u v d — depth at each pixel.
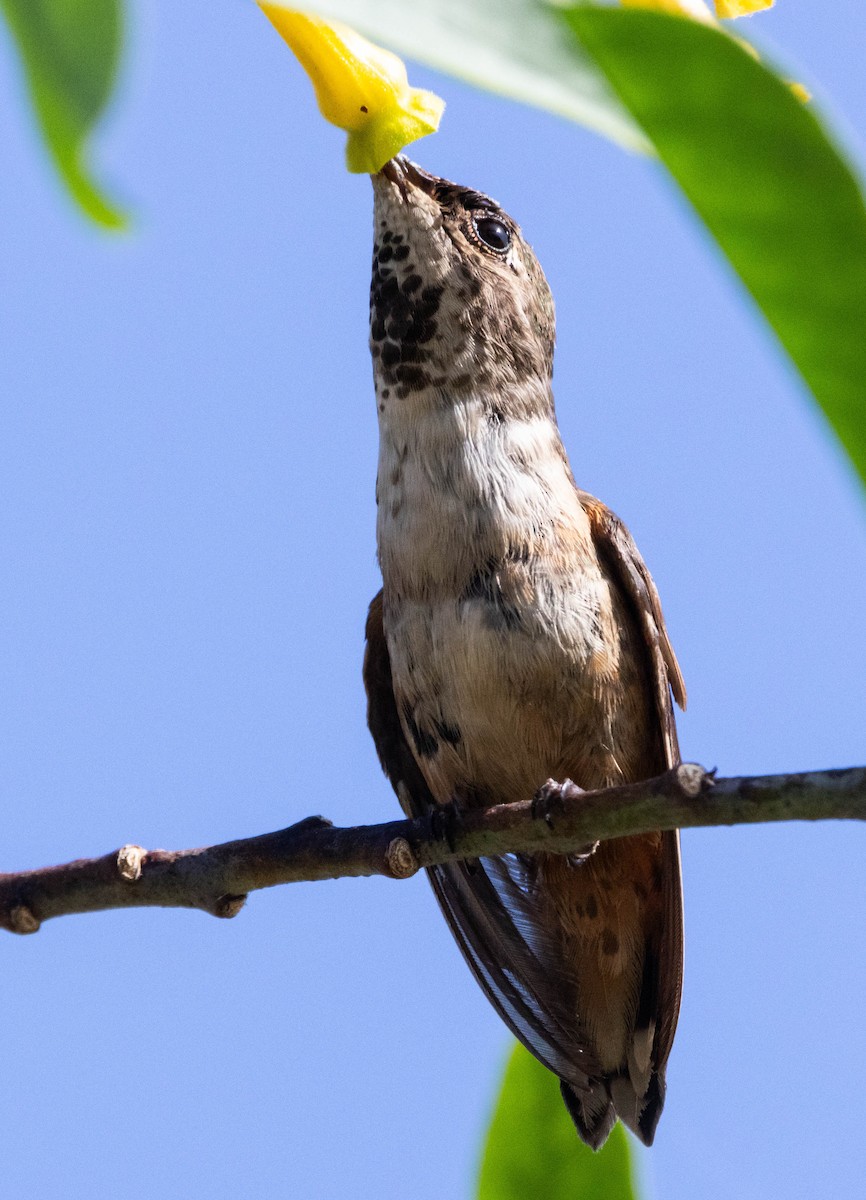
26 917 7.20
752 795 5.54
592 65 1.96
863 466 2.04
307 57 4.20
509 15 1.91
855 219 1.99
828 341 2.06
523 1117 5.92
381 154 4.20
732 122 1.98
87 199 1.64
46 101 1.57
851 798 5.28
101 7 1.55
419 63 1.79
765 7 3.65
